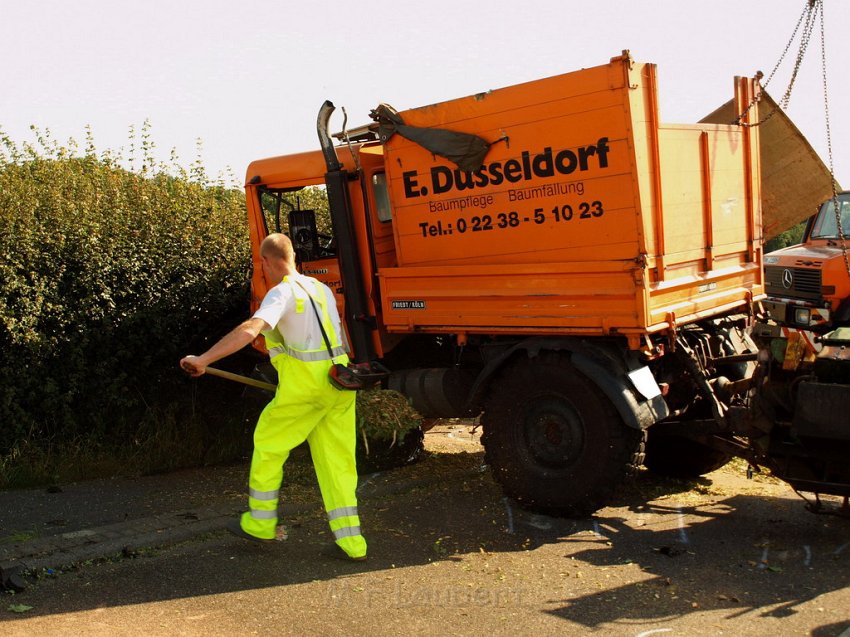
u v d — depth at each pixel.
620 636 3.94
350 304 6.87
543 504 5.95
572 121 5.63
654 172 5.65
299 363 4.86
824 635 3.90
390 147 6.52
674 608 4.25
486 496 6.50
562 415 5.88
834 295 11.88
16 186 7.43
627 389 5.62
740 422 5.75
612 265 5.57
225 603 4.37
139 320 7.77
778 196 8.11
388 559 5.07
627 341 5.79
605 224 5.60
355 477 5.13
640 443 5.72
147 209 8.19
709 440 6.13
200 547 5.31
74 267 7.52
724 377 6.51
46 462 7.12
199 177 9.06
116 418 7.86
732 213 6.84
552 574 4.78
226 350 4.57
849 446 4.98
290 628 4.06
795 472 5.35
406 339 7.21
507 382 6.13
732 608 4.24
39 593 4.50
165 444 7.66
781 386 5.31
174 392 8.26
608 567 4.88
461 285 6.30
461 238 6.30
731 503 6.25
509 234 6.06
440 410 6.96
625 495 6.54
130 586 4.62
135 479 7.21
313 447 5.10
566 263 5.77
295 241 7.31
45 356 7.21
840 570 4.76
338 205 6.79
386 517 5.97
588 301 5.72
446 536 5.52
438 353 7.13
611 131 5.48
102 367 7.61
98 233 7.62
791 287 12.52
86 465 7.27
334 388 4.93
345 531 5.01
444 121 6.21
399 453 7.40
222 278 8.50
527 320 6.01
